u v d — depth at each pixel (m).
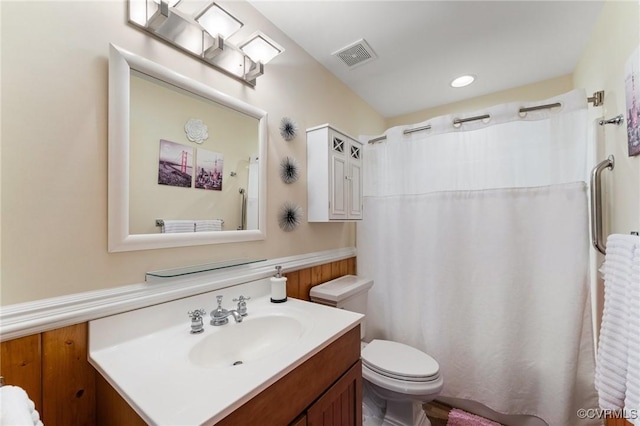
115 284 0.85
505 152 1.54
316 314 1.10
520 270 1.51
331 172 1.58
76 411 0.76
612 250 1.03
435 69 1.85
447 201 1.68
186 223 1.04
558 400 1.39
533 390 1.48
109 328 0.82
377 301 1.94
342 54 1.69
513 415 1.54
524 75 1.93
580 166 1.37
